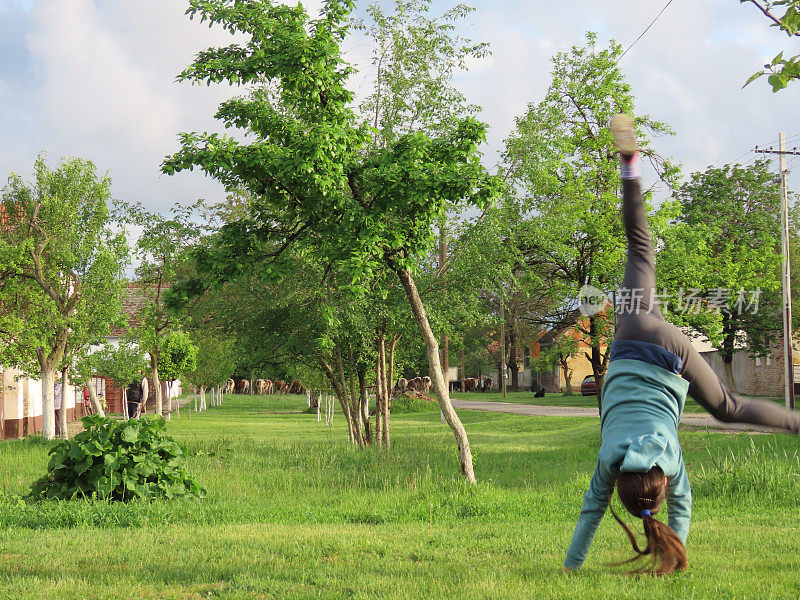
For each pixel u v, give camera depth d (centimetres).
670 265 2355
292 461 1745
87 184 2628
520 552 706
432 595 531
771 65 470
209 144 1216
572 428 3153
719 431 2394
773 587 539
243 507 1091
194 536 818
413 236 1323
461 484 1245
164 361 3872
